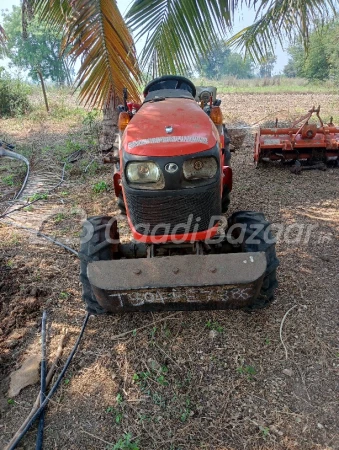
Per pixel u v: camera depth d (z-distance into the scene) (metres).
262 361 2.97
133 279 2.60
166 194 2.68
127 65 3.64
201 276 2.58
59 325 3.43
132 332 3.31
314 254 4.24
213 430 2.49
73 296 3.79
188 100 3.48
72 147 8.48
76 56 3.54
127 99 4.09
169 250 3.19
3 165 7.89
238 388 2.77
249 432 2.47
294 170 6.43
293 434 2.44
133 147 2.70
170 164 2.60
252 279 2.55
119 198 4.49
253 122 10.90
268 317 3.38
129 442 2.40
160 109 3.15
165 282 2.57
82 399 2.76
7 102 13.55
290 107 13.73
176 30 3.70
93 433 2.52
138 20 3.64
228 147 4.83
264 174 6.52
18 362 3.09
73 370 2.99
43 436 2.52
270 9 4.14
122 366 3.00
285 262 4.09
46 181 6.88
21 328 3.43
